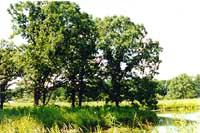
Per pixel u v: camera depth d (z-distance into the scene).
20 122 24.61
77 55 46.06
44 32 43.50
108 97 51.62
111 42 51.00
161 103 71.81
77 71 46.84
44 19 45.22
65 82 46.97
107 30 53.06
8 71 46.81
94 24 48.59
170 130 10.43
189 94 135.88
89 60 49.62
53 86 45.91
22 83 44.28
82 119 28.78
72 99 49.97
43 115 27.61
